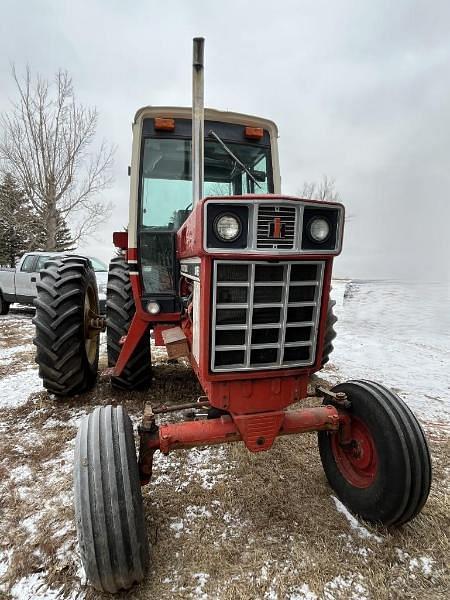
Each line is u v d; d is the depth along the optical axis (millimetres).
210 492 2389
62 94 15992
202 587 1734
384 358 5723
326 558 1889
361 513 2139
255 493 2381
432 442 3119
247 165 3236
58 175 16312
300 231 1644
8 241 27781
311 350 1919
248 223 1606
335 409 2193
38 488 2451
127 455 1699
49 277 3516
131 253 3014
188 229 2145
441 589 1747
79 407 3615
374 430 2053
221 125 3117
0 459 2781
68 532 2074
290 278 1784
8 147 15844
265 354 1861
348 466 2316
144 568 1649
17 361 5363
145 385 3869
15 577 1812
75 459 1673
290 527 2098
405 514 1975
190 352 2375
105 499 1578
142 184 3008
